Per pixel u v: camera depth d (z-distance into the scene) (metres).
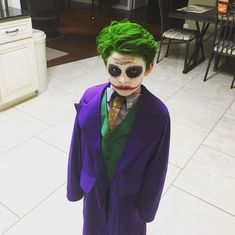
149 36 0.63
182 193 1.77
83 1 7.82
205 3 4.91
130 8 7.18
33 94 2.85
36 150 2.09
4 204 1.64
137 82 0.66
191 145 2.23
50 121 2.46
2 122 2.41
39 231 1.50
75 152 0.90
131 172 0.77
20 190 1.74
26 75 2.65
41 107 2.67
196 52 3.85
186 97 2.99
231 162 2.06
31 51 2.62
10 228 1.50
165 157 0.81
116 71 0.64
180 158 2.07
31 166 1.93
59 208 1.63
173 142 2.25
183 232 1.52
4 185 1.77
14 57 2.48
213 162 2.05
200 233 1.52
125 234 0.92
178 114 2.65
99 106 0.74
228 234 1.53
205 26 4.01
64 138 2.24
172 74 3.57
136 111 0.72
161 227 1.54
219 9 3.00
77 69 3.62
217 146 2.23
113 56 0.62
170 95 3.02
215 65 3.69
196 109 2.76
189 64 3.84
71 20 6.02
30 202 1.66
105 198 0.84
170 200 1.71
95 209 0.88
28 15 2.46
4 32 2.32
